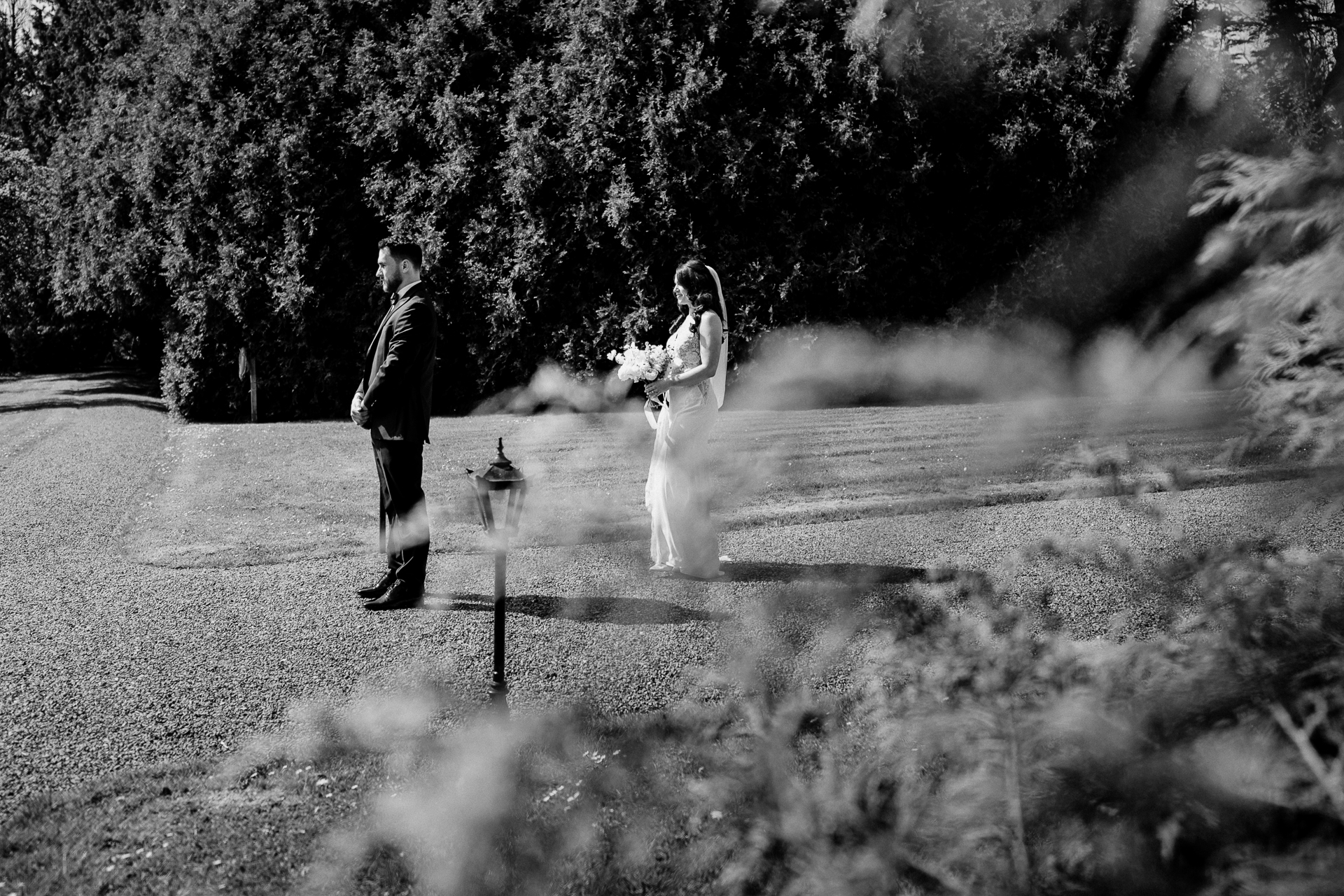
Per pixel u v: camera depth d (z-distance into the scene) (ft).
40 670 15.64
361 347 51.72
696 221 49.52
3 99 106.63
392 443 18.35
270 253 51.13
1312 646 5.30
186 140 51.85
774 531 23.90
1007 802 5.04
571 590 19.48
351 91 51.75
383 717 12.83
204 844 10.32
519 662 15.61
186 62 52.26
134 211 54.24
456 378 52.19
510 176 49.96
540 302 50.06
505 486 13.24
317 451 38.11
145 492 30.78
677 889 5.51
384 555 22.40
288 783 11.54
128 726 13.58
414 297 18.66
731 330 48.96
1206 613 5.70
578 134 49.03
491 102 51.39
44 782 12.07
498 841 6.11
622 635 16.71
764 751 5.49
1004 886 4.87
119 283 57.06
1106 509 24.08
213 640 16.90
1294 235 5.26
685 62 48.91
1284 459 5.42
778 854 5.15
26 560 22.34
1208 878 4.55
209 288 50.85
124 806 11.25
